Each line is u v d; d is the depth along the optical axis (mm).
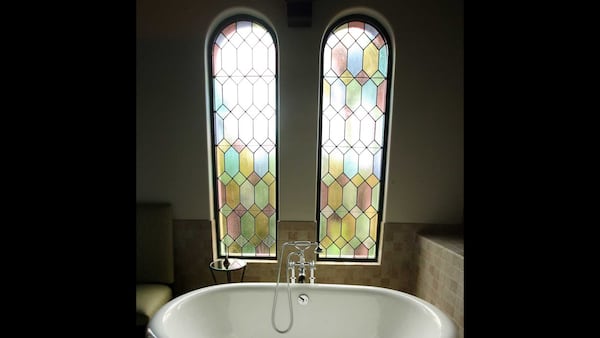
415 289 2105
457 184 2125
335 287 1829
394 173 2135
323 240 2252
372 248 2264
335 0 2010
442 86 2059
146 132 2156
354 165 2213
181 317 1587
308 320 1823
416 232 2152
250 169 2246
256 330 1823
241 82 2199
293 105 2084
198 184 2178
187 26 2072
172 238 2186
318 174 2211
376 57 2145
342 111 2184
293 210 2160
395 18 2021
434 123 2088
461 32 2018
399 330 1658
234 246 2295
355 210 2238
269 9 2031
